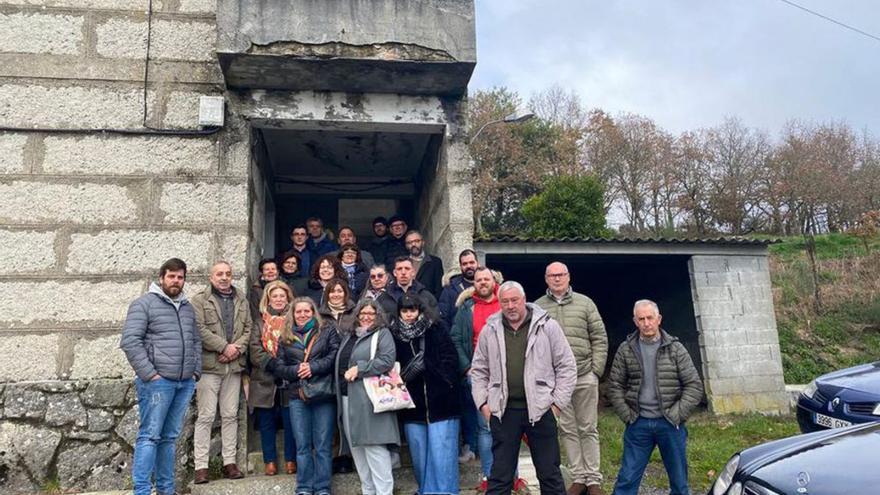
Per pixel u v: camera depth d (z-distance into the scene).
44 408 4.60
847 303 15.09
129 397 4.71
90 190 5.03
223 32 4.99
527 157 27.62
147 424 3.93
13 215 4.88
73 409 4.63
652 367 4.19
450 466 4.16
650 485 5.51
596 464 4.61
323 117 5.59
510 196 27.50
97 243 4.96
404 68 5.32
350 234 5.98
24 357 4.69
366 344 4.22
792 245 19.86
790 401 9.30
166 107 5.29
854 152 28.11
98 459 4.58
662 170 31.30
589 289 12.05
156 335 4.02
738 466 3.29
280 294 4.64
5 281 4.77
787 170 28.53
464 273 5.03
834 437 3.35
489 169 27.00
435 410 4.21
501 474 3.80
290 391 4.36
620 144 31.66
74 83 5.16
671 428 4.09
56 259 4.88
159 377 3.96
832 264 17.41
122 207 5.06
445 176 5.88
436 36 5.29
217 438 4.75
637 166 31.50
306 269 6.09
